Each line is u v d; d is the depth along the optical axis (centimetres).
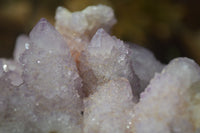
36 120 13
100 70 14
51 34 13
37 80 13
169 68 13
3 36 60
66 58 13
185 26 51
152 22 49
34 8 57
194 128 12
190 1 50
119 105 13
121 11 46
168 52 50
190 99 12
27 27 57
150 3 48
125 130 13
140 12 48
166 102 12
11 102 13
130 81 14
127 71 14
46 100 13
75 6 21
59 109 13
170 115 12
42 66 13
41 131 13
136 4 47
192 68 12
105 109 13
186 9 50
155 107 12
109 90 13
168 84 12
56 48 13
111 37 14
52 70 13
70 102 13
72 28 15
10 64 17
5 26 61
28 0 60
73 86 13
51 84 13
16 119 13
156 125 12
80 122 13
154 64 16
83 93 14
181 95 12
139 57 16
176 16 50
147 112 12
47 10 54
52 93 13
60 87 13
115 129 13
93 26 15
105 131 13
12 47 59
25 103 13
